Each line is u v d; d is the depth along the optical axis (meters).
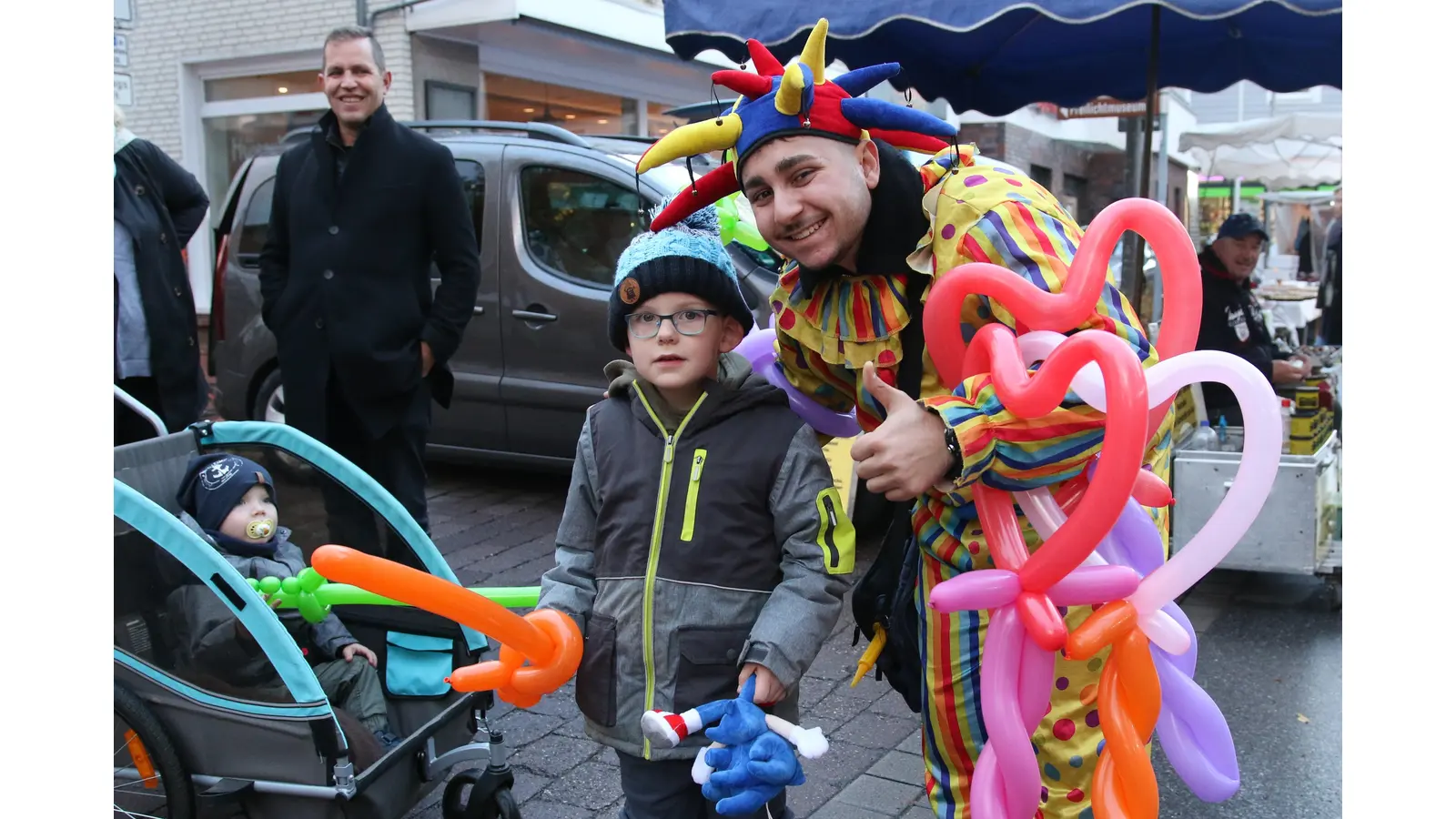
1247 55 5.71
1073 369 1.69
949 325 1.87
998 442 1.77
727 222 2.48
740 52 4.56
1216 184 19.66
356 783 2.35
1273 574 5.10
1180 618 1.96
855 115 1.89
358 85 3.68
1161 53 5.81
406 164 3.77
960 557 2.00
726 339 2.19
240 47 10.15
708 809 2.20
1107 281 1.90
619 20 10.46
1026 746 1.80
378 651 2.98
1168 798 3.12
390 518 2.96
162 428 3.06
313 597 2.74
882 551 2.29
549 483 6.42
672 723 1.90
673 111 7.39
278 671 2.31
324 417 3.82
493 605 1.89
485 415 5.81
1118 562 1.94
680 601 2.08
